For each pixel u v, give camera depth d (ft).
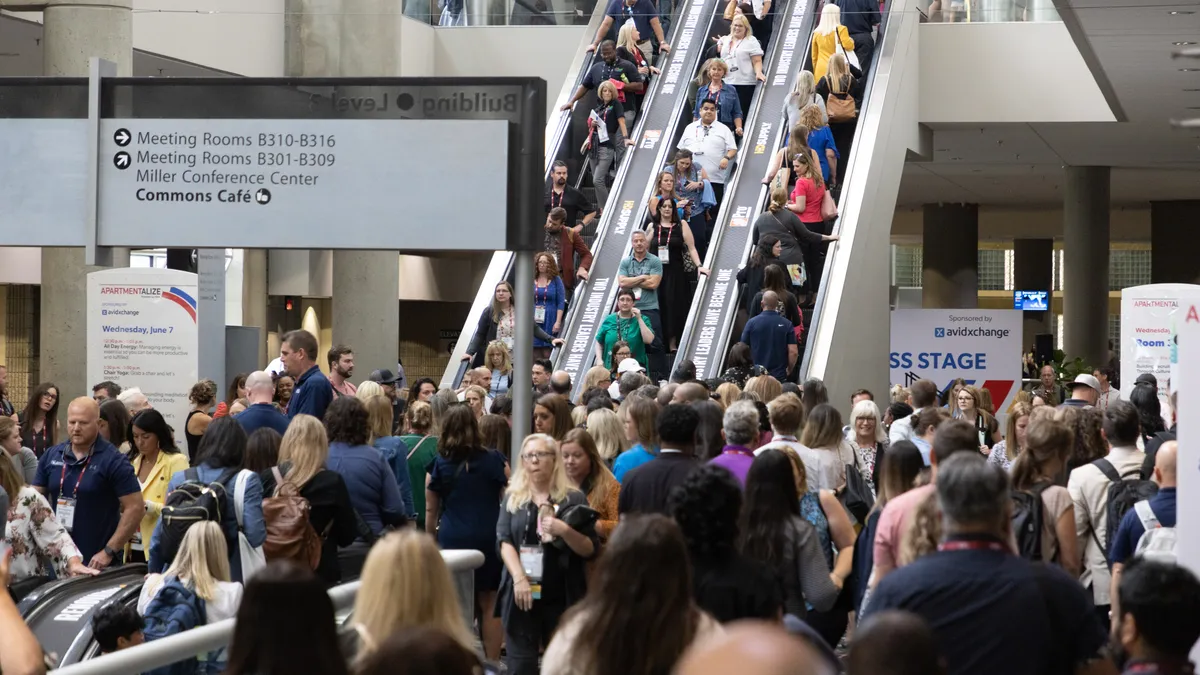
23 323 80.74
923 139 77.92
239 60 71.05
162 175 27.43
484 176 26.61
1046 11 75.92
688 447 22.13
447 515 27.35
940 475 14.17
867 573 20.13
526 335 26.96
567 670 12.47
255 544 22.65
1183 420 17.85
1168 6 50.65
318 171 26.99
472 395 35.42
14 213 27.78
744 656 5.62
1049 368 68.44
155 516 29.63
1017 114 76.18
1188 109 73.10
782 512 19.20
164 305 44.45
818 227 56.49
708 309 53.31
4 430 30.14
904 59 69.77
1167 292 50.49
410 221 26.81
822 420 24.77
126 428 31.65
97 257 27.58
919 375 69.10
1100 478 23.72
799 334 52.29
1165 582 12.18
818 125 59.00
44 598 22.38
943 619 13.62
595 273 56.65
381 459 26.99
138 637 19.93
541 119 26.63
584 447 25.23
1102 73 64.64
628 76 63.87
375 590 12.69
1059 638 13.76
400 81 26.78
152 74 72.64
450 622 12.83
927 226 127.44
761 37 67.82
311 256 88.12
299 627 10.30
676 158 57.52
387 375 41.73
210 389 38.34
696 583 15.57
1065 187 110.32
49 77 27.61
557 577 23.24
